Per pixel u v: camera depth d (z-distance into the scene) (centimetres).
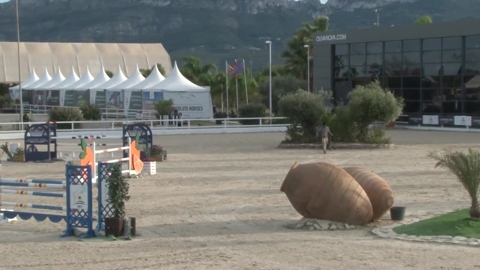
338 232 2425
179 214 2859
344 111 6284
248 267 1889
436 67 9012
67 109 8756
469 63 8650
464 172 2370
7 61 18675
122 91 10250
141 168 4241
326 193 2480
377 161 4953
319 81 10231
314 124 6284
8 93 16338
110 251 2142
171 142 6981
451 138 7212
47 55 19262
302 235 2369
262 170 4484
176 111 9162
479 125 8331
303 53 12756
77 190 2419
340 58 10056
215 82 13538
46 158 5253
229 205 3072
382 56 9562
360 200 2478
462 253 2020
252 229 2509
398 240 2248
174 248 2173
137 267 1916
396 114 6222
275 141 7012
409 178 3941
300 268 1869
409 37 9175
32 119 9631
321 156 5412
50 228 2588
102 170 2406
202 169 4581
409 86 9306
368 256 2003
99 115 9669
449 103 8894
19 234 2467
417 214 2734
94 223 2595
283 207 2997
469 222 2369
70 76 12669
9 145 5850
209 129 8344
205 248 2167
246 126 8494
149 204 3125
